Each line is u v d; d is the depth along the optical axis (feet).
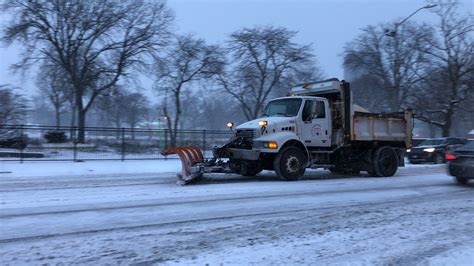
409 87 137.80
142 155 80.28
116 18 127.13
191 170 42.39
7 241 21.38
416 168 66.13
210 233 23.18
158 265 18.08
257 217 27.20
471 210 29.99
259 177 49.06
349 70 153.89
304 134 46.60
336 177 50.62
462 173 42.73
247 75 145.59
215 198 33.86
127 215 27.43
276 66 145.79
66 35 125.08
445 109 134.41
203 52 144.46
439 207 31.01
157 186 40.65
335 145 49.19
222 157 45.44
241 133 45.68
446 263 18.76
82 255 19.33
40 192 36.65
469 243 21.72
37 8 119.34
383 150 51.65
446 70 134.21
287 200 33.24
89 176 50.93
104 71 131.23
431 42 135.23
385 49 142.92
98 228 24.06
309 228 24.39
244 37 144.05
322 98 48.42
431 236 22.95
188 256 19.26
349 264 18.49
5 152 72.95
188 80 145.48
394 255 19.76
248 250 20.18
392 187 41.47
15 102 157.69
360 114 49.90
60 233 22.90
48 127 76.54
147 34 131.75
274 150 43.68
